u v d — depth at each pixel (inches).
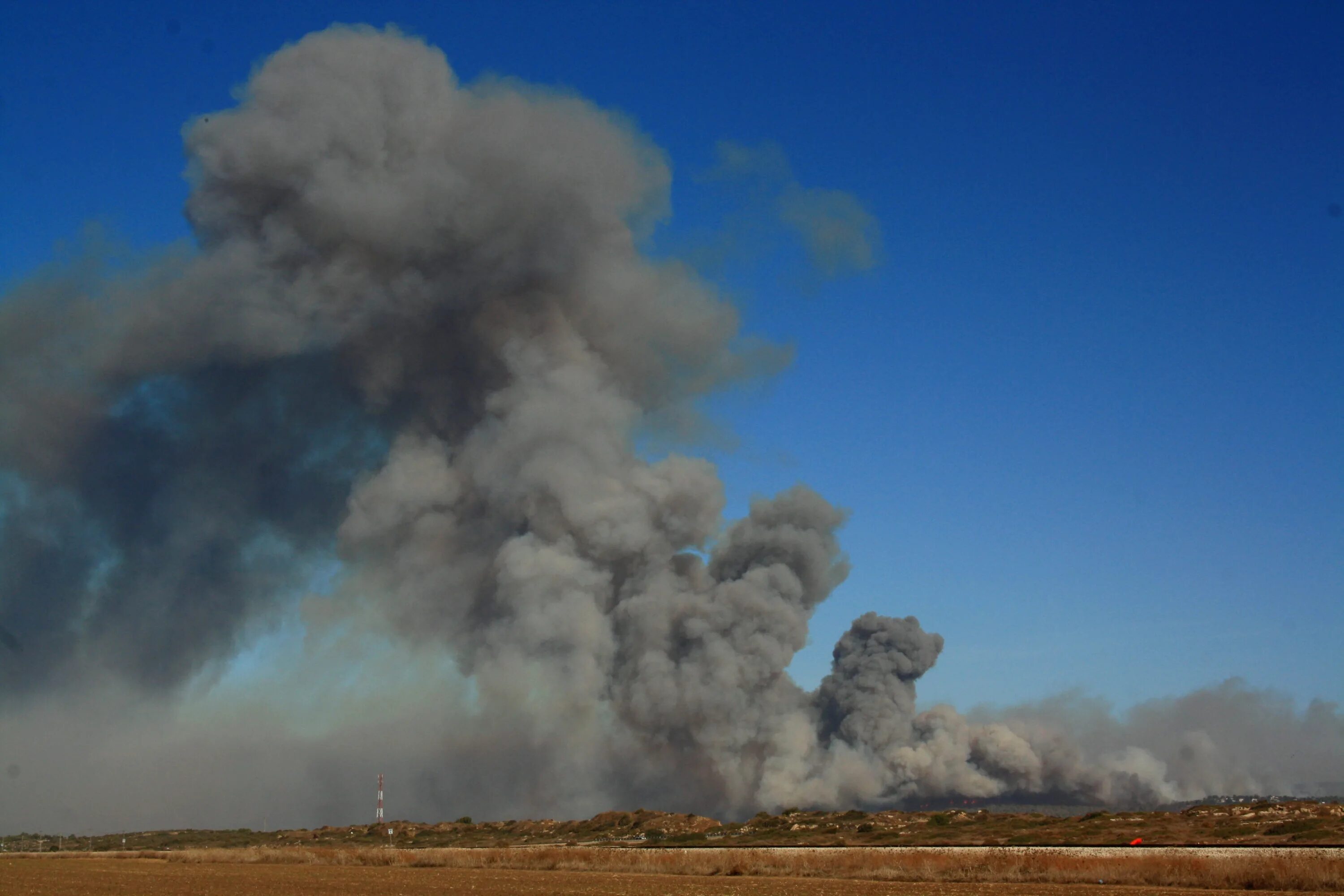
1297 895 1631.4
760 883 2081.7
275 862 3164.4
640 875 2386.8
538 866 2691.9
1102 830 3019.2
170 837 4795.8
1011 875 1998.0
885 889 1877.5
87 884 2256.4
